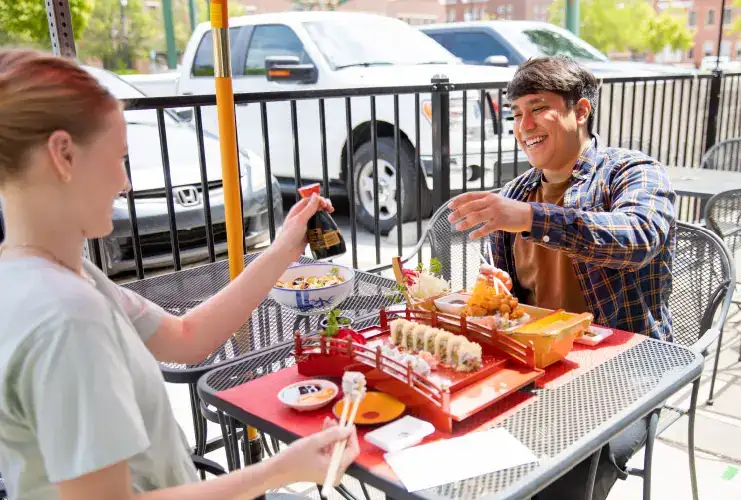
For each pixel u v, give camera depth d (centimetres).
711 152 500
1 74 89
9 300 89
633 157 202
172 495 97
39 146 89
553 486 175
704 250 218
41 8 987
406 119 562
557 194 216
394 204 588
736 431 278
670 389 136
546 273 213
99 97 94
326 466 106
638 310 200
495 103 566
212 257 304
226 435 166
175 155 470
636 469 176
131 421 90
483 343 147
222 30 184
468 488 104
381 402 129
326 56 619
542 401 132
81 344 87
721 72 600
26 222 95
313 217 163
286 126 651
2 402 89
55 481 88
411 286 176
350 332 146
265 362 155
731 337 362
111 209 100
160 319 143
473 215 161
